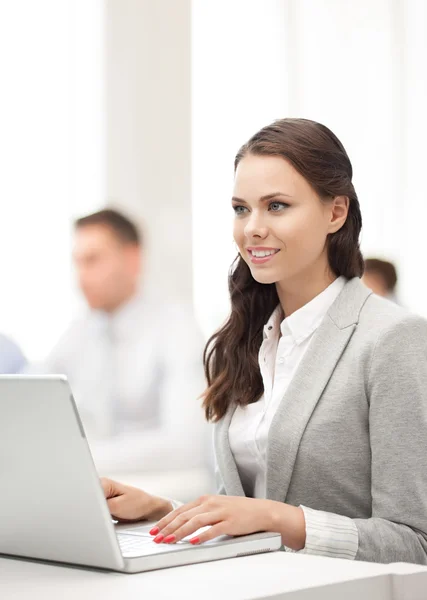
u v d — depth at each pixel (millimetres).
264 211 2213
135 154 5875
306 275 2297
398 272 6254
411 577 1513
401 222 6281
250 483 2359
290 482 2162
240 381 2393
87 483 1492
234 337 2436
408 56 6309
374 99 6266
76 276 5457
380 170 6266
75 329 5457
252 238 2215
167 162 5922
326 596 1428
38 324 5488
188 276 5883
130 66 5855
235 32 6027
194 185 5977
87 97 5773
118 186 5820
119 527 2047
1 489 1644
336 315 2229
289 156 2188
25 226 5566
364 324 2184
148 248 5820
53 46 5691
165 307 5719
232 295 2465
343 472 2129
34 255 5547
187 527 1738
